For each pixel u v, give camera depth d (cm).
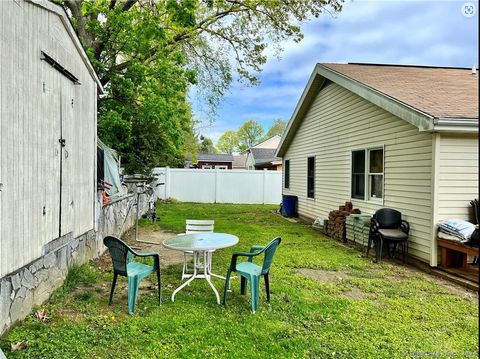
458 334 337
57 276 419
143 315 365
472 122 518
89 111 572
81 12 934
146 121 1045
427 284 494
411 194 611
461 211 558
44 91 380
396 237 593
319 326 348
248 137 5409
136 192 1061
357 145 807
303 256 644
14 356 274
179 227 947
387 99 630
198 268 469
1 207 291
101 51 984
